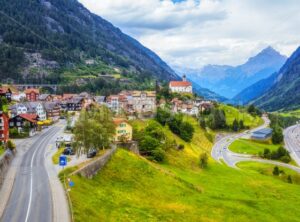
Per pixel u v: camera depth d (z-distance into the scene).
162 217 80.38
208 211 94.06
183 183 117.56
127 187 97.88
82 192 79.44
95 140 115.19
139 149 153.50
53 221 59.59
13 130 156.75
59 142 139.62
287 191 138.00
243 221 91.31
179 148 179.12
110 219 70.25
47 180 83.38
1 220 60.06
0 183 79.19
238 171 171.62
